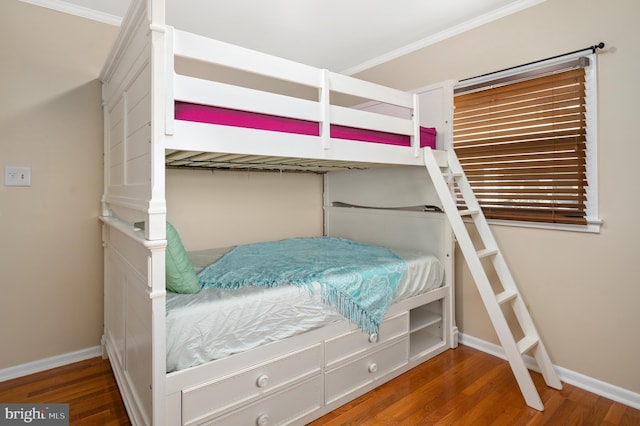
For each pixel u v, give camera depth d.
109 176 2.32
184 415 1.37
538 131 2.22
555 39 2.14
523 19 2.28
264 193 3.27
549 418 1.78
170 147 1.32
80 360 2.39
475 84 2.50
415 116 2.29
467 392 2.02
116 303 2.10
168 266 1.53
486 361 2.40
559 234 2.16
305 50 3.08
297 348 1.72
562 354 2.17
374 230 3.12
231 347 1.51
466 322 2.68
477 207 2.35
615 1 1.90
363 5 2.35
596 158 1.99
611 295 1.96
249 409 1.55
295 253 2.58
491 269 2.51
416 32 2.74
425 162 2.34
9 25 2.09
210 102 1.42
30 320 2.22
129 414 1.67
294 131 1.72
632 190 1.87
